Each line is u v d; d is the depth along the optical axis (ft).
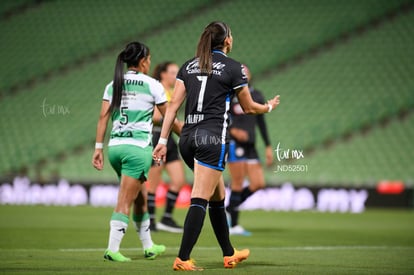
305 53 257.75
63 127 229.66
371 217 156.15
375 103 235.20
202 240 97.91
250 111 61.62
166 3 282.77
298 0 277.03
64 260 69.82
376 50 256.93
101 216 142.61
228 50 62.75
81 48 264.31
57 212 152.15
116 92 67.82
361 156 216.74
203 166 59.26
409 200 180.14
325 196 179.93
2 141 224.74
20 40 270.46
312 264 69.31
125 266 64.64
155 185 109.29
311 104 237.25
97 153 70.13
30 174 210.79
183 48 260.01
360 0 273.33
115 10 282.36
